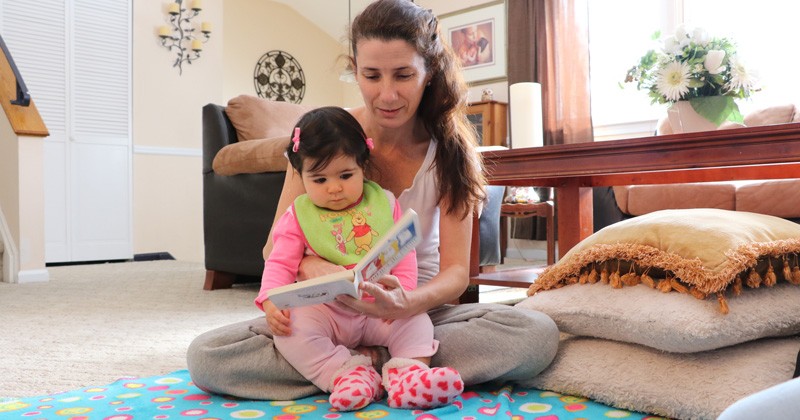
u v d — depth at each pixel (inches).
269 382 52.2
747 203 132.6
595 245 56.3
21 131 152.9
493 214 136.9
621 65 213.0
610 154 71.1
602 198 155.6
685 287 50.4
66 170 209.3
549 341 51.9
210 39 238.4
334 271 49.0
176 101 230.8
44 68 206.2
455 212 56.6
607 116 216.7
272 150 121.5
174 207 230.8
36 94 204.8
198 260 235.9
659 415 48.0
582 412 48.5
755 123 153.4
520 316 52.1
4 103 156.2
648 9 206.8
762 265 51.5
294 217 52.9
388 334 52.4
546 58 212.2
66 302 118.2
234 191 131.5
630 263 53.9
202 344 52.2
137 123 222.8
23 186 154.6
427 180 56.6
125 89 220.2
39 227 156.9
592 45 218.2
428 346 51.4
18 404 51.2
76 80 211.2
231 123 138.7
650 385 48.2
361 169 52.3
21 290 137.3
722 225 51.9
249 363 51.6
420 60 51.2
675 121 93.8
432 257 59.3
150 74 225.3
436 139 57.0
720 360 48.3
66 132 209.3
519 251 232.1
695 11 195.3
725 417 16.3
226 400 52.1
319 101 320.2
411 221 45.6
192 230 235.0
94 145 214.5
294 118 142.7
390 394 48.6
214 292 133.2
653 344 49.9
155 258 226.5
